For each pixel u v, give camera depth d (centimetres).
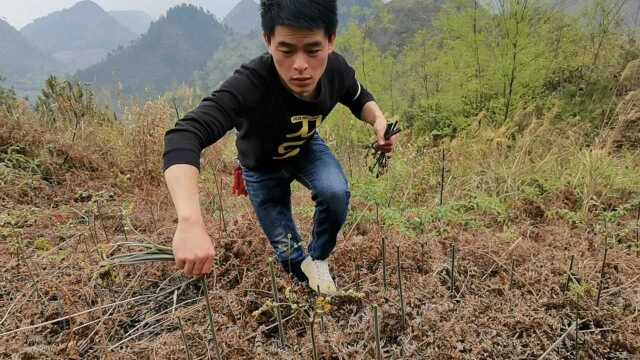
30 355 221
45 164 489
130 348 232
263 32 182
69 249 329
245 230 331
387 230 336
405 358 211
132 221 392
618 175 423
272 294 264
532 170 448
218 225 364
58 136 546
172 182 154
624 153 506
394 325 233
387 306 238
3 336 238
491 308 246
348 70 235
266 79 196
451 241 315
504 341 219
